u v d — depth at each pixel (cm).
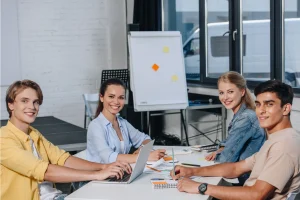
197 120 633
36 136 260
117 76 663
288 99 219
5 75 674
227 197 216
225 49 575
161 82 554
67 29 711
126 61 743
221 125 572
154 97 549
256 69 523
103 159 291
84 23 719
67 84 716
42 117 620
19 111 242
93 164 271
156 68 555
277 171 210
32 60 696
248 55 536
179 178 249
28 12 688
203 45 613
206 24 612
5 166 233
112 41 732
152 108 547
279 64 477
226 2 566
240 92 309
